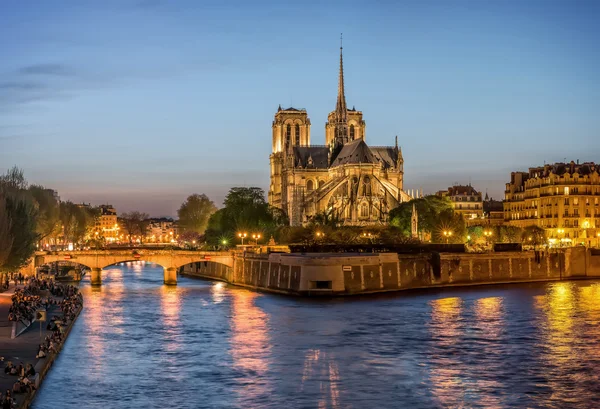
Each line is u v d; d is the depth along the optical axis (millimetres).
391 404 102688
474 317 169875
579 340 142125
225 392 107812
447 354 130625
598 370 119750
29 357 119312
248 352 132625
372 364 123625
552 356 128875
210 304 196375
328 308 186500
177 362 125062
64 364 122438
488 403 103312
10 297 182375
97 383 111562
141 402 103062
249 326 158750
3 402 87250
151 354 130750
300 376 116250
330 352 132375
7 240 179250
